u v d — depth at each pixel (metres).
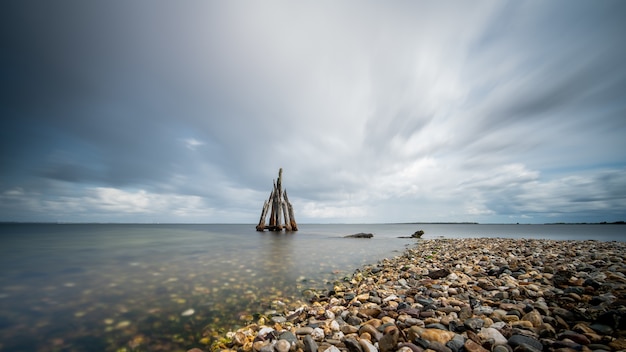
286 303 7.33
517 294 6.25
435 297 6.81
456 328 4.59
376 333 4.52
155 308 6.74
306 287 9.04
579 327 4.15
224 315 6.34
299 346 4.30
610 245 18.88
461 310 5.31
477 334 4.26
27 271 11.18
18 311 6.45
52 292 8.07
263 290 8.56
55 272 10.99
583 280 7.00
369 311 5.75
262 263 13.59
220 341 4.92
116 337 5.10
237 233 41.59
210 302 7.28
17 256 15.61
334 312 6.17
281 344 4.28
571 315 4.63
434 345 3.88
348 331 4.87
